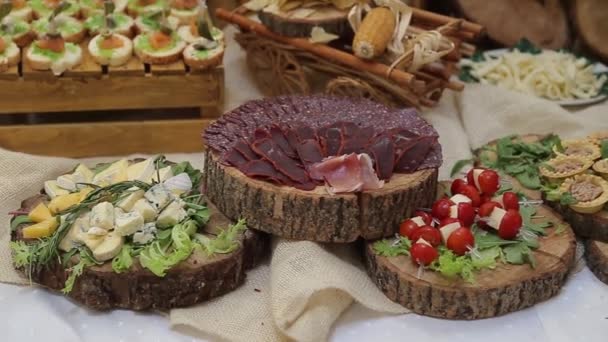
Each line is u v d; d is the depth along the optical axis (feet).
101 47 4.60
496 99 5.00
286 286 3.72
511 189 4.22
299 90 4.97
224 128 4.12
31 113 4.75
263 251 4.02
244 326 3.73
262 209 3.83
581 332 3.76
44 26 4.73
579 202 4.04
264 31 4.89
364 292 3.82
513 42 5.66
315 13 4.85
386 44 4.63
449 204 3.93
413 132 4.09
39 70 4.50
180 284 3.71
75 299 3.80
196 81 4.65
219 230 3.91
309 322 3.67
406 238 3.85
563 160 4.27
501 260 3.82
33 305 3.78
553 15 5.71
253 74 5.20
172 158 4.77
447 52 4.72
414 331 3.74
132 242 3.76
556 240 3.95
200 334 3.74
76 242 3.76
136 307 3.76
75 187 4.09
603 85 5.28
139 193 3.91
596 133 4.50
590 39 5.53
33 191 4.29
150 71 4.61
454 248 3.79
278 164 3.86
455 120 4.99
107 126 4.68
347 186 3.76
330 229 3.82
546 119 4.91
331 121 4.18
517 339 3.70
